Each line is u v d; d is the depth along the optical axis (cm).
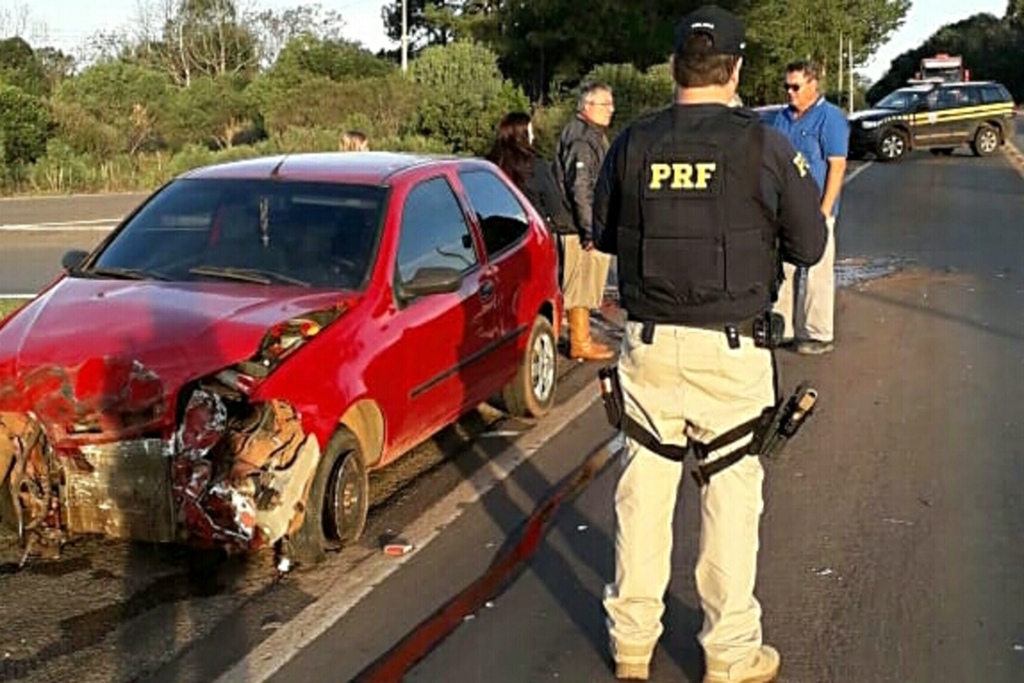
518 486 661
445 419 661
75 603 510
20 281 1469
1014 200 2177
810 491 641
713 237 395
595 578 534
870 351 980
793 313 984
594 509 623
